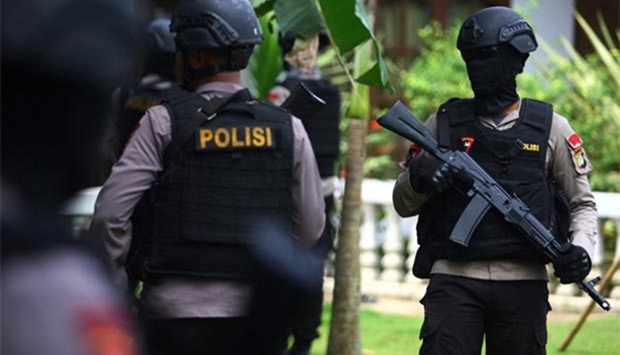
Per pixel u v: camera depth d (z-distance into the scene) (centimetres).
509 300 767
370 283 1742
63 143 227
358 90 1199
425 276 785
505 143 767
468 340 764
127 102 1036
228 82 684
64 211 229
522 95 1920
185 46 679
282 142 672
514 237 761
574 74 1967
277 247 268
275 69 1108
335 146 1202
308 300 269
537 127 774
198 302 645
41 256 213
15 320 207
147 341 453
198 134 663
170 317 644
